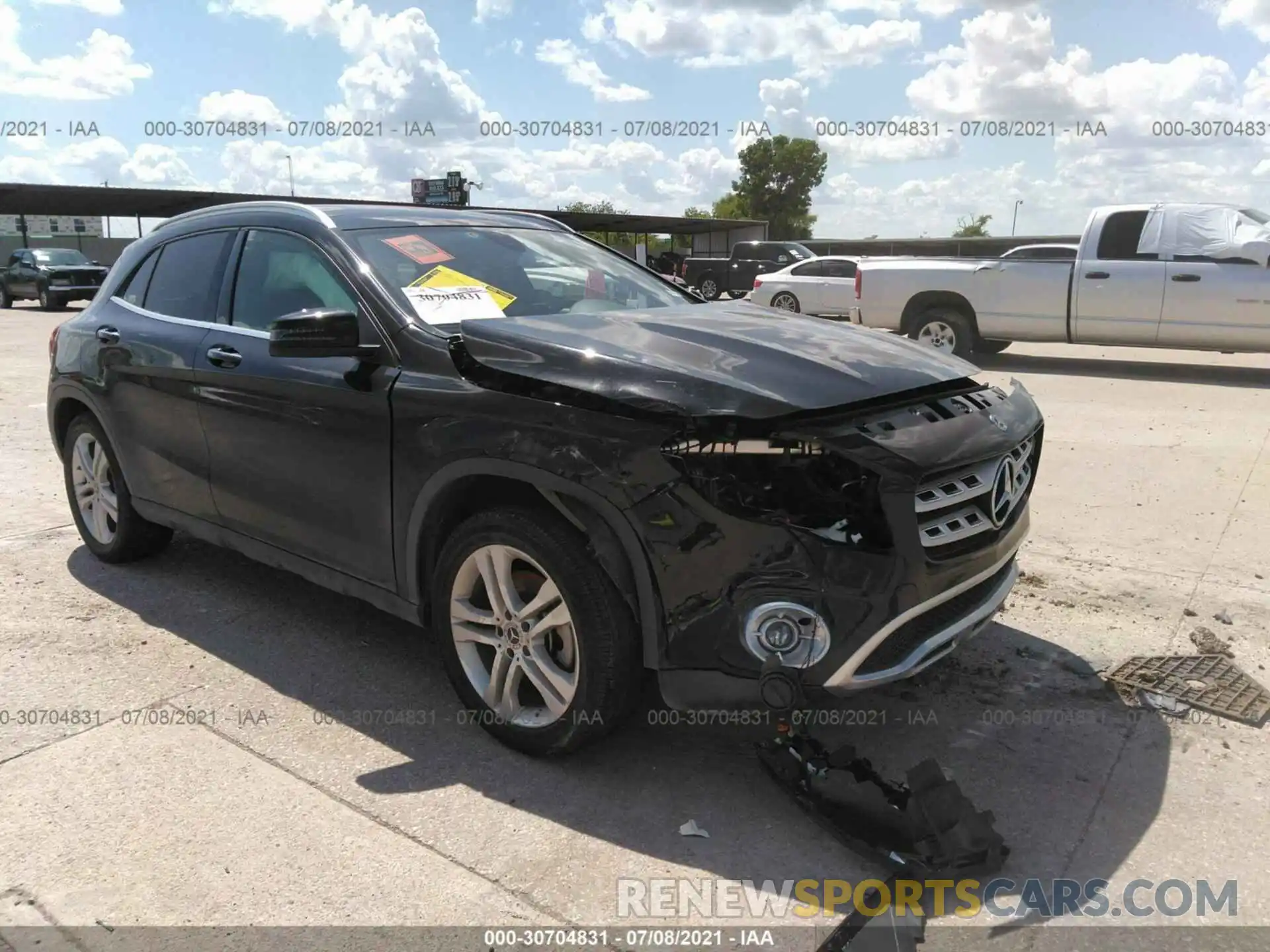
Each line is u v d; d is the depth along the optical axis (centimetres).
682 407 261
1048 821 274
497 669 305
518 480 285
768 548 257
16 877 250
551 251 414
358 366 329
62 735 320
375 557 335
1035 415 335
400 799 285
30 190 2650
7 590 447
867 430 266
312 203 396
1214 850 261
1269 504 579
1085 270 1104
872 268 1239
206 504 404
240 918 236
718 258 2825
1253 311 1026
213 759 306
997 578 319
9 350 1441
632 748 314
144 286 447
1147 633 400
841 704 338
